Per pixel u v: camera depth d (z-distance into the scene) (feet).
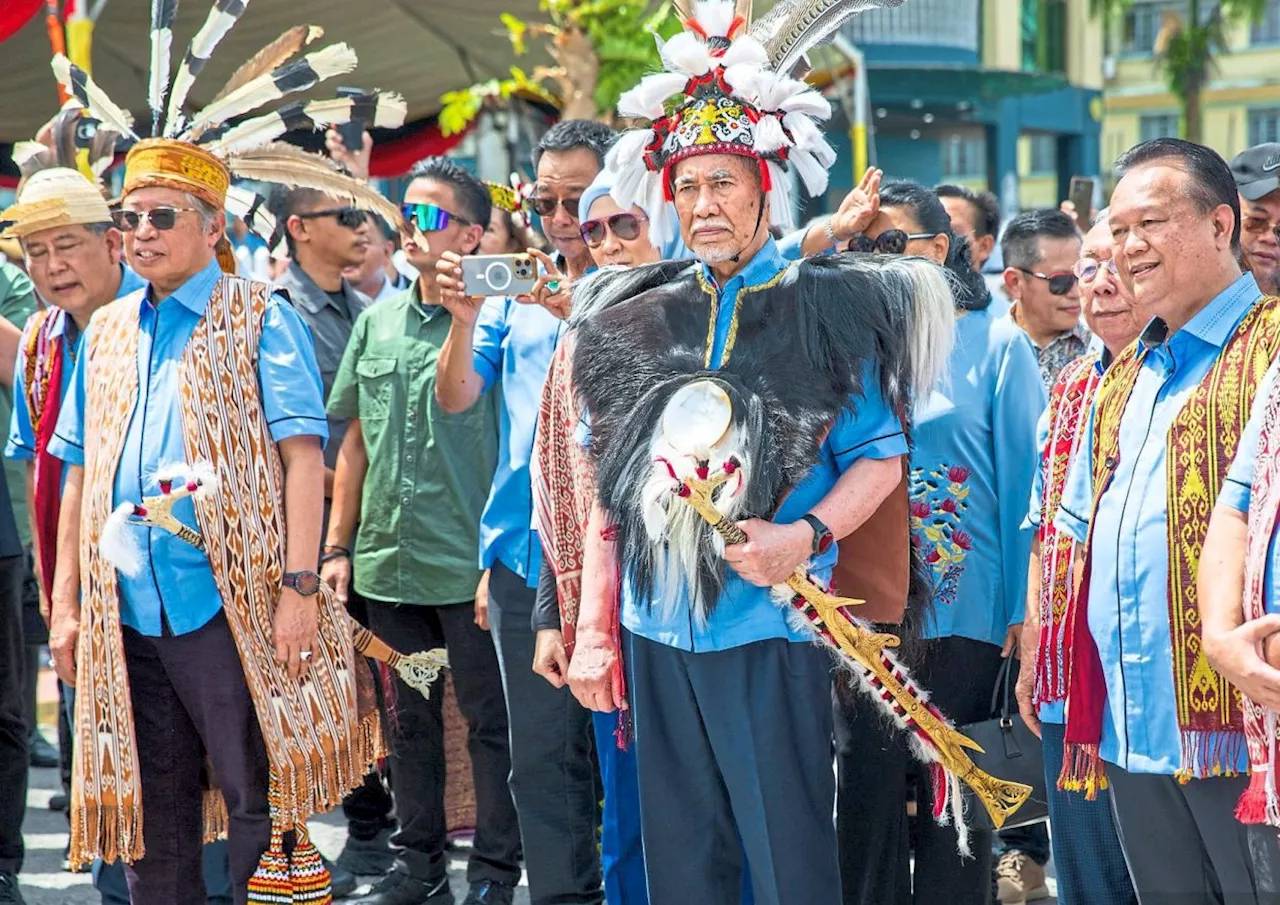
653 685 17.43
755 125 16.87
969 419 22.16
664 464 16.20
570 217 24.79
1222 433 15.26
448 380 24.68
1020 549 22.07
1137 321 18.13
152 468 20.84
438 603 25.93
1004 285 28.99
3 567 25.85
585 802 24.04
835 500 16.58
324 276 30.73
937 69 119.75
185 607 20.81
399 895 26.20
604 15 47.52
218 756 21.25
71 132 26.81
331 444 29.22
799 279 16.96
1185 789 15.70
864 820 20.88
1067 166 143.23
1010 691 22.40
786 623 16.88
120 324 21.84
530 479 22.82
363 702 22.65
